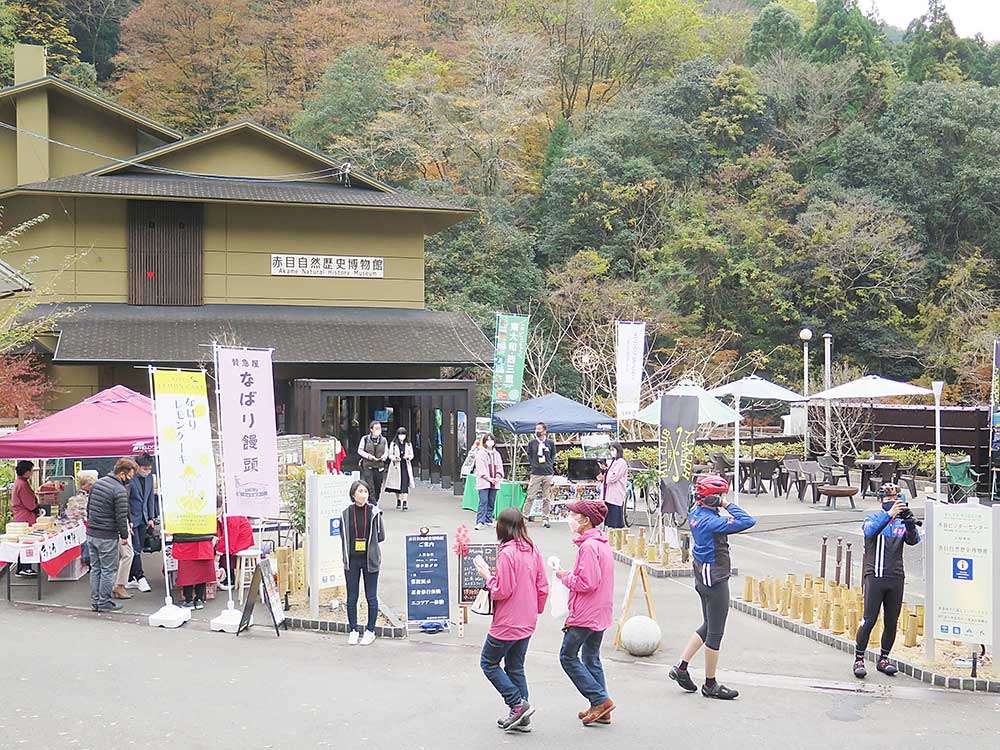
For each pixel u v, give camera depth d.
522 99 51.25
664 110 55.06
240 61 53.66
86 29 55.84
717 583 9.33
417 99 49.69
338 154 47.84
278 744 7.91
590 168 51.00
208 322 26.86
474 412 25.41
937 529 10.45
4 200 27.81
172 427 12.80
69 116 29.91
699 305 48.72
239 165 28.86
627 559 16.81
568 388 44.38
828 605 11.94
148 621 12.41
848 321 49.59
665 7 63.06
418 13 58.53
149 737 8.03
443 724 8.47
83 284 27.03
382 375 28.06
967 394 44.53
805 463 26.91
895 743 8.17
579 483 21.97
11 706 8.79
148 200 27.20
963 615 10.34
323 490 12.63
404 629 11.81
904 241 50.84
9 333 20.56
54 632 11.71
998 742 8.25
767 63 59.28
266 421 12.60
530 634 8.30
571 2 61.38
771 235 50.91
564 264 50.06
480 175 51.03
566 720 8.66
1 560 13.52
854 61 57.97
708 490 9.33
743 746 8.02
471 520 21.12
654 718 8.73
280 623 12.04
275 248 28.45
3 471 17.75
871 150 53.75
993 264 51.47
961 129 52.69
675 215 50.72
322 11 54.91
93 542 12.90
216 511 13.45
